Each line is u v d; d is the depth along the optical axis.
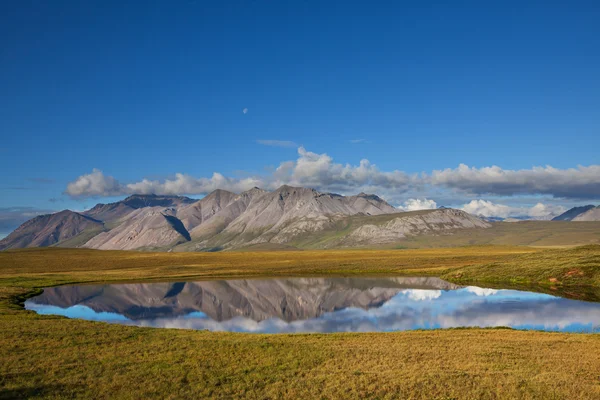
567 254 108.19
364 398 22.19
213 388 23.81
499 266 104.75
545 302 64.75
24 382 24.45
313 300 76.75
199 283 104.06
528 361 28.39
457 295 75.69
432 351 31.52
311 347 33.28
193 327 54.56
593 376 25.25
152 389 23.50
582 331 44.69
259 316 62.53
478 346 33.00
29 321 45.88
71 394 22.78
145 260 175.25
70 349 32.50
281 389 23.52
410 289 86.19
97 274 122.25
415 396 22.36
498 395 22.11
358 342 35.59
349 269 125.81
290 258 180.62
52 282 103.38
